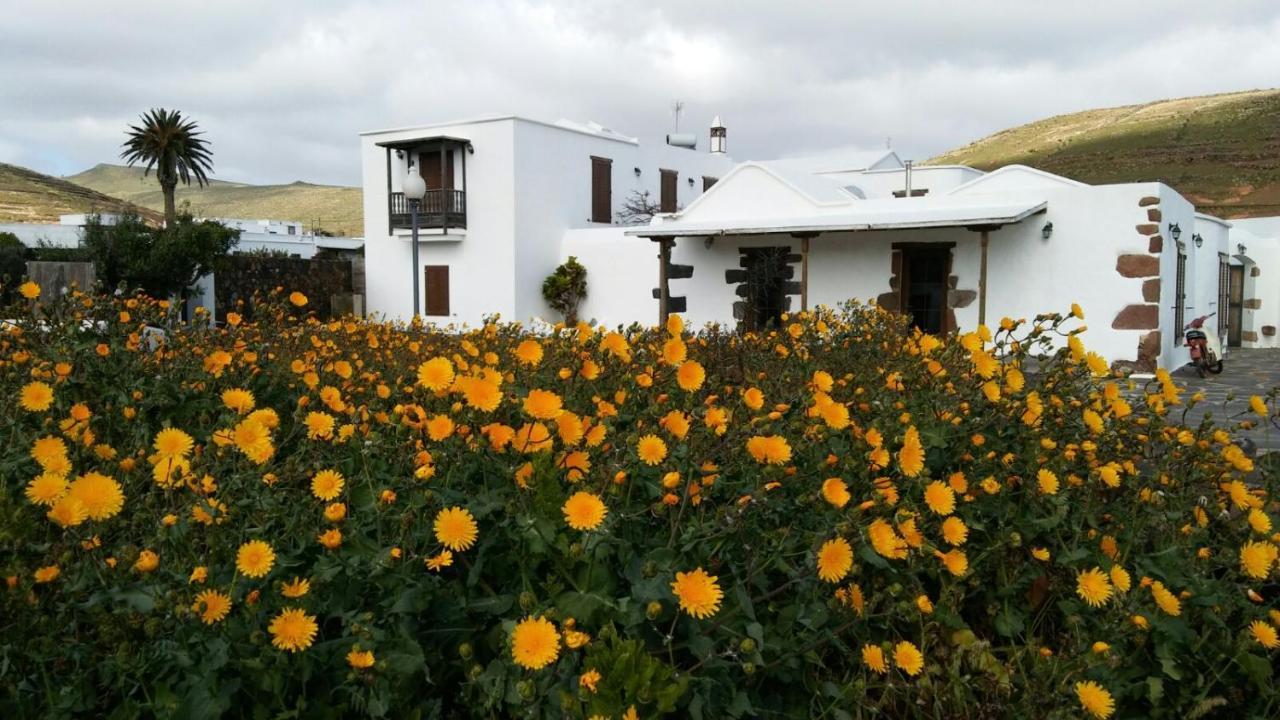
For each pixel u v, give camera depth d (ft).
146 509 7.36
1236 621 8.78
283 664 6.22
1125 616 7.83
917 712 7.50
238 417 8.74
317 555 7.13
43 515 7.70
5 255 63.26
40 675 6.05
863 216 46.80
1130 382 14.06
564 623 6.06
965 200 46.42
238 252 74.69
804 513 8.20
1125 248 41.14
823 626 7.79
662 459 7.93
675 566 6.91
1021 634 9.12
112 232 66.33
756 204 53.31
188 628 6.01
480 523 7.62
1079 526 9.40
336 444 9.08
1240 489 9.60
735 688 6.82
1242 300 63.46
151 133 109.09
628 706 5.91
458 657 7.20
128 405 10.75
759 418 8.46
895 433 9.65
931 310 47.26
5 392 10.53
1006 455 9.78
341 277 78.84
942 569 9.07
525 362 11.09
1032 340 13.26
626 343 11.35
